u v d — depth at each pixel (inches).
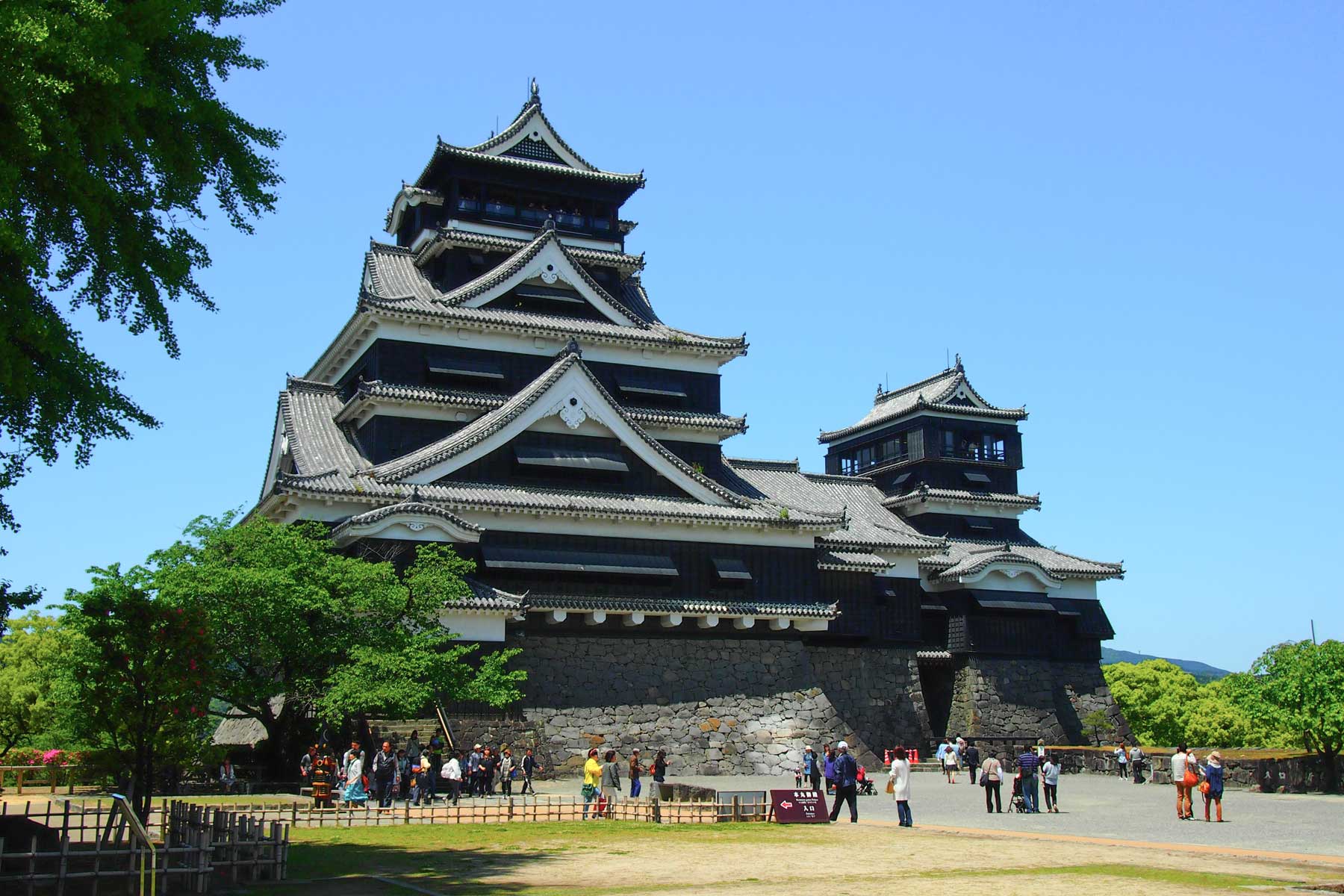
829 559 2385.6
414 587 1641.2
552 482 2064.5
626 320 2397.9
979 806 1583.4
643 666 2027.6
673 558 2090.3
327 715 1438.2
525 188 2539.4
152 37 746.8
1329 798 1802.4
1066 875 855.7
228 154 845.2
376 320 2129.7
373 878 836.0
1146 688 3575.3
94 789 1755.7
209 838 786.8
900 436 3218.5
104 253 757.9
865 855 977.5
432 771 1467.8
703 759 1995.6
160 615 973.2
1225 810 1537.9
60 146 681.0
